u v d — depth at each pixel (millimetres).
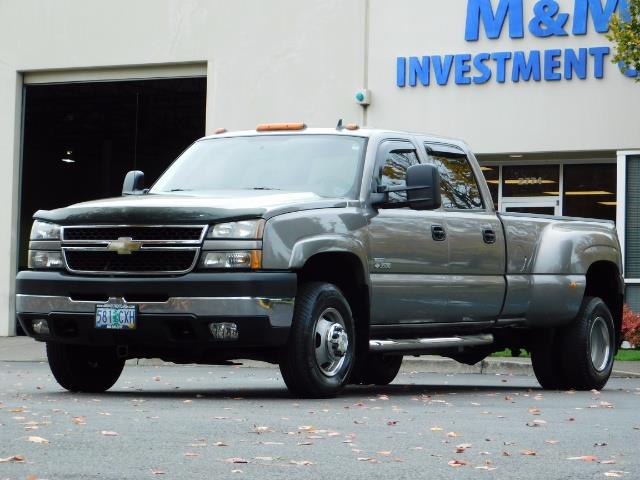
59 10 51969
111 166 55500
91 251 20250
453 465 12547
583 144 44156
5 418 16469
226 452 13195
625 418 18438
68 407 18375
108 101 55062
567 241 25516
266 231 19531
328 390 20422
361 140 22391
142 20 50625
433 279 22531
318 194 21500
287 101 48219
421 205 21375
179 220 19672
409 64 46344
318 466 12281
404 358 36219
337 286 21406
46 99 54625
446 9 45906
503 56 45062
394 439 14836
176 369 34656
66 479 11141
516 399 22500
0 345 45906
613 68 43875
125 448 13383
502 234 24312
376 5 46938
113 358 22266
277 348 20125
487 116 45281
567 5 44312
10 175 52438
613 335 26750
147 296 19766
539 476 11930
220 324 19453
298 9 48125
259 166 22500
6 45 52656
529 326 25047
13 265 52281
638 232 43719
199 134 54188
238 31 49031
